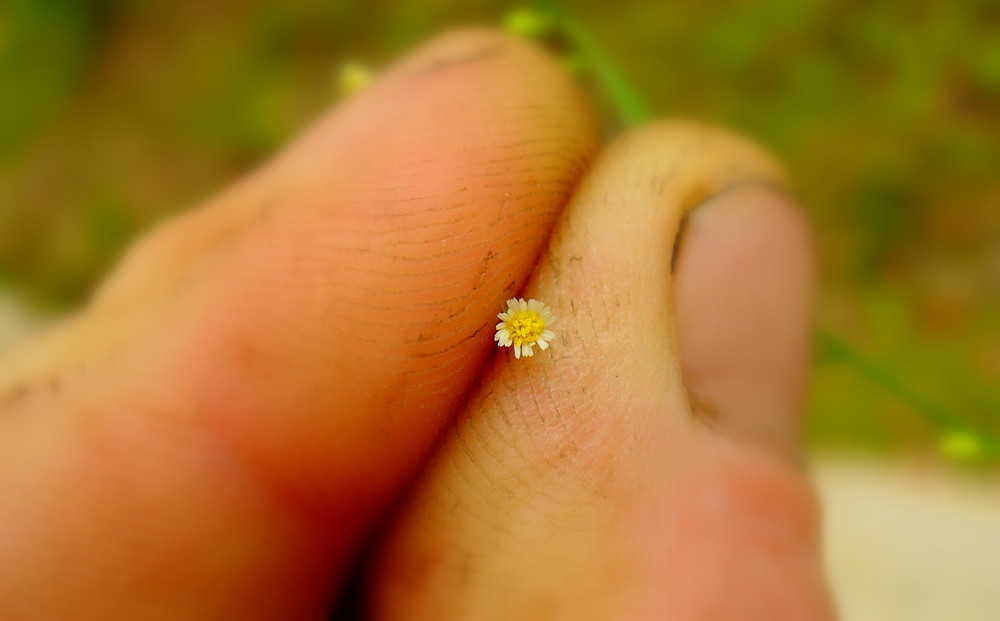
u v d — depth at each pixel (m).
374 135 0.05
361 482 0.05
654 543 0.05
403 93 0.05
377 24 0.14
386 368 0.05
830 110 0.12
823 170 0.12
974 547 0.10
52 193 0.15
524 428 0.05
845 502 0.11
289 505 0.05
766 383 0.05
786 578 0.05
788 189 0.05
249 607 0.05
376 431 0.05
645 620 0.05
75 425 0.05
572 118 0.05
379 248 0.05
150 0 0.15
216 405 0.05
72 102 0.15
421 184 0.05
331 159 0.05
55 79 0.15
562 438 0.05
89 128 0.15
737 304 0.05
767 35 0.13
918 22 0.12
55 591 0.05
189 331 0.05
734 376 0.05
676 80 0.13
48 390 0.05
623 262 0.05
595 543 0.05
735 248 0.05
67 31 0.15
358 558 0.05
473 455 0.05
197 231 0.06
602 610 0.05
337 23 0.14
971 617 0.10
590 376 0.05
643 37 0.13
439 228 0.05
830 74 0.12
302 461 0.05
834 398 0.11
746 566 0.05
